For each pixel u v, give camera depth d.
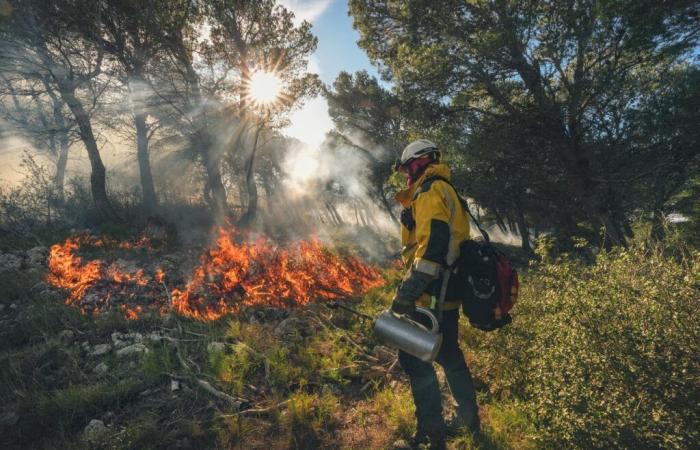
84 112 12.59
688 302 1.99
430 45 9.88
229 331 4.12
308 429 2.70
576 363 2.12
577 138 9.30
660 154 8.90
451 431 2.59
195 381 3.23
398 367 3.53
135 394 3.12
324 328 4.30
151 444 2.56
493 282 2.26
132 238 10.49
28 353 3.73
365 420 2.80
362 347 3.92
